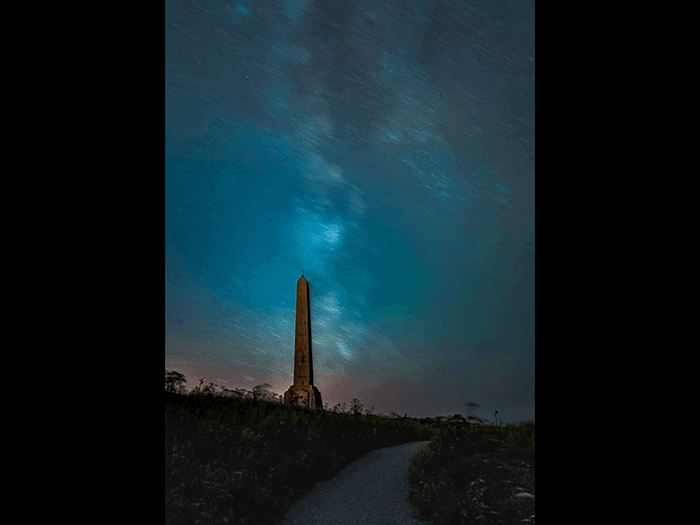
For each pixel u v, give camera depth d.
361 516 5.84
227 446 6.83
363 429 10.70
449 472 6.60
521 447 6.98
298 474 7.04
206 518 5.00
